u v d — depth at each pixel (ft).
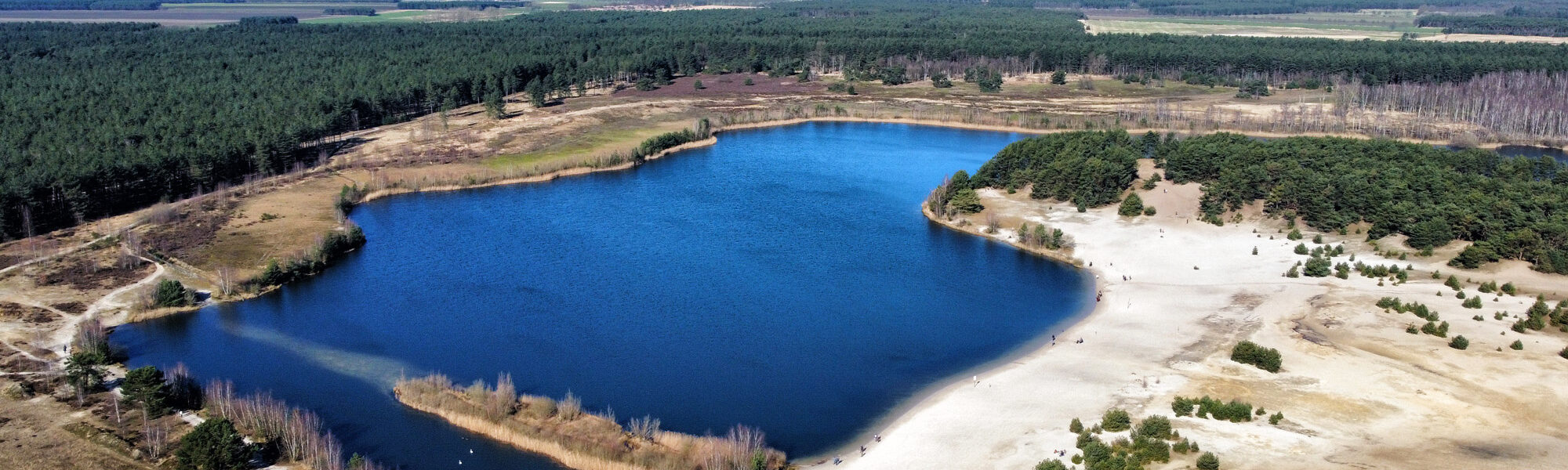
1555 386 458.09
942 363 511.40
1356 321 541.34
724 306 587.68
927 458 409.69
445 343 531.50
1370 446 405.18
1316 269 619.67
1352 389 458.50
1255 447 403.13
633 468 396.37
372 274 641.40
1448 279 595.06
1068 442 414.41
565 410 434.71
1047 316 575.79
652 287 619.67
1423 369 479.41
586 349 524.11
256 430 417.08
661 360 511.81
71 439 413.18
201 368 496.64
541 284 623.77
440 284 622.54
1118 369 489.26
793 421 450.30
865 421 451.12
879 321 567.59
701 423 446.60
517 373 495.41
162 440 413.59
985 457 407.85
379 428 434.30
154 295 569.64
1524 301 566.36
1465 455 396.37
